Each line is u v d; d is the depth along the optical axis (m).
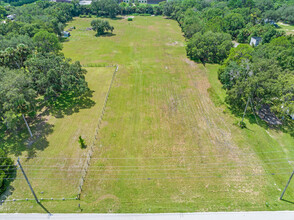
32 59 45.44
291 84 38.00
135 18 132.62
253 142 36.62
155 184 29.58
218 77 56.78
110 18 132.25
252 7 118.38
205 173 31.12
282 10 114.19
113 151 35.00
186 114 43.97
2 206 26.64
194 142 36.72
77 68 47.53
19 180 29.94
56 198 27.67
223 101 47.97
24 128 39.69
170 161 33.12
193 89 53.25
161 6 139.50
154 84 55.38
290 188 29.05
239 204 26.91
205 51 68.25
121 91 52.00
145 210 26.34
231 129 39.69
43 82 42.78
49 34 69.12
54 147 35.66
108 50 79.56
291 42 58.75
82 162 32.97
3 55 47.38
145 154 34.44
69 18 127.81
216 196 27.92
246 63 45.84
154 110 45.16
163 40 91.19
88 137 37.94
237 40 87.62
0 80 36.81
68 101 48.16
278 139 37.44
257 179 30.22
